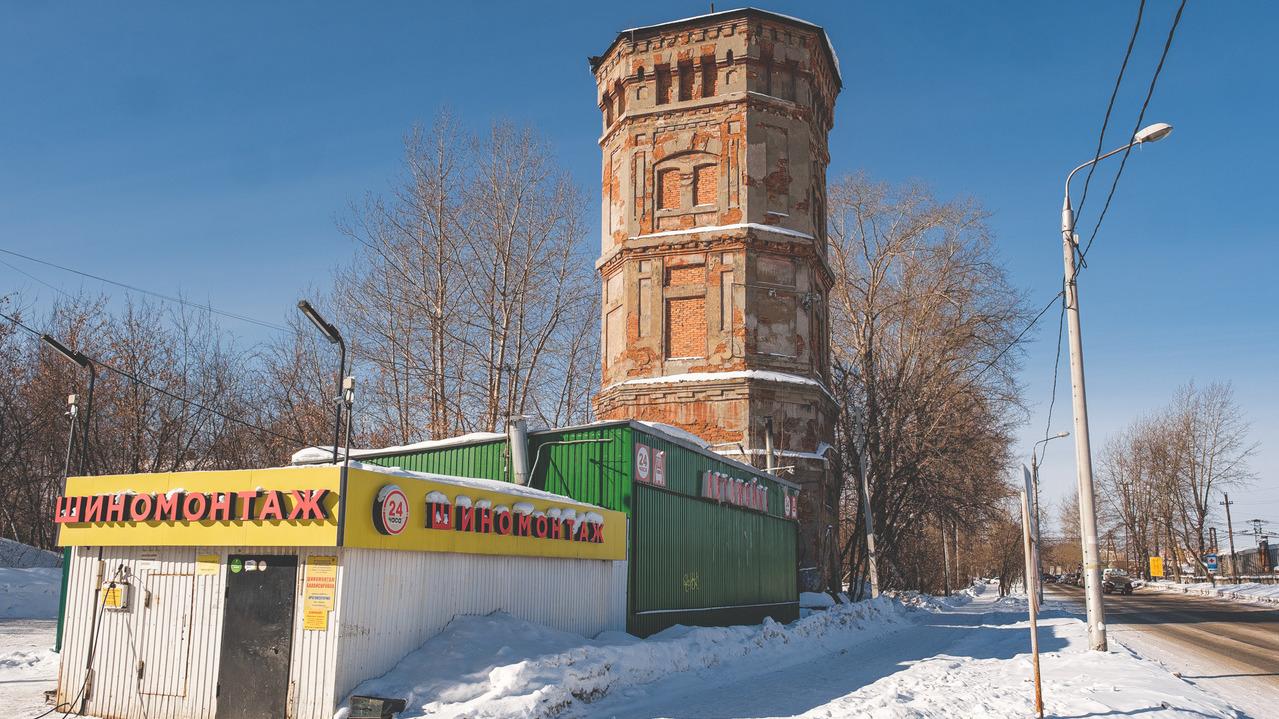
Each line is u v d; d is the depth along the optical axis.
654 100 33.72
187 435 44.50
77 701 12.39
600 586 17.52
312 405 45.69
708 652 17.91
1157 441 77.81
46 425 39.75
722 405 30.98
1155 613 38.19
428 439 39.72
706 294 31.98
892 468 45.00
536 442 20.17
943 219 45.53
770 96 33.19
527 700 11.38
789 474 31.23
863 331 47.38
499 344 40.47
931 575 62.41
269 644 11.38
